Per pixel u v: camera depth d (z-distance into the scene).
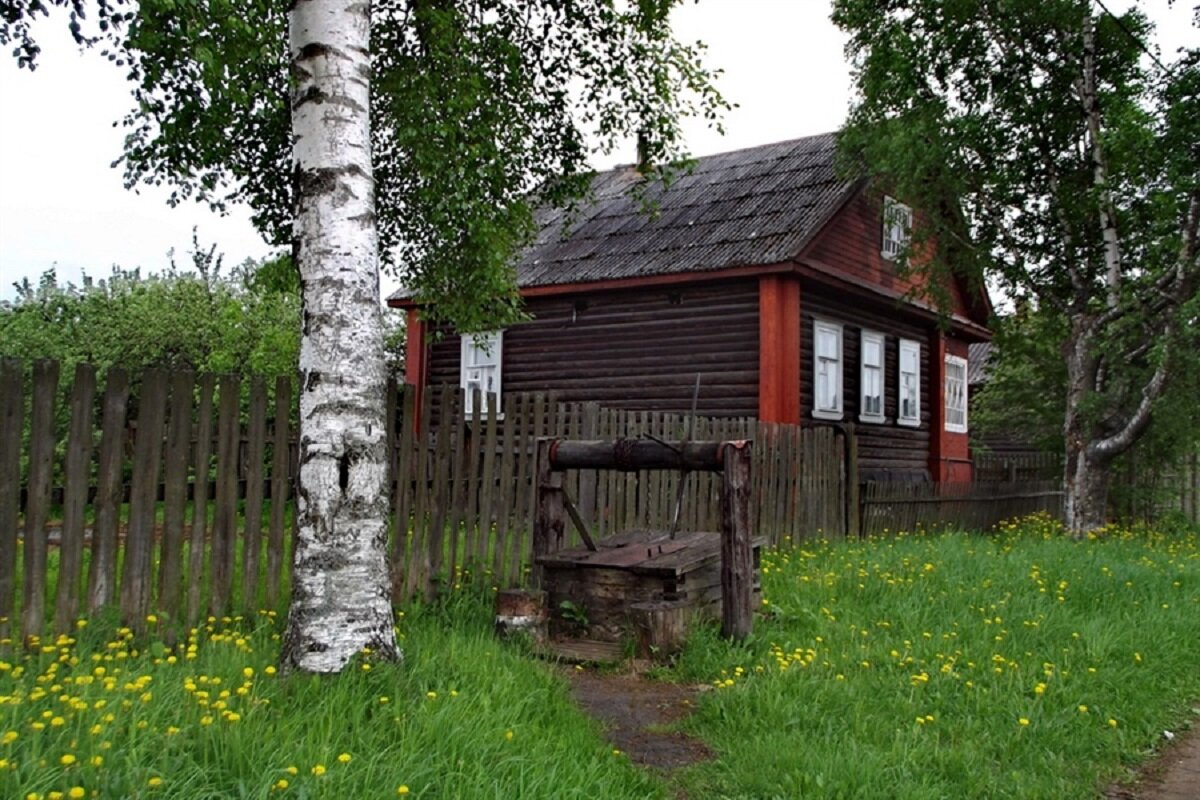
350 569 4.64
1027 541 12.36
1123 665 6.19
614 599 6.53
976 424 27.12
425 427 7.07
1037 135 16.31
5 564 4.62
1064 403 19.09
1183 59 14.92
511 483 7.75
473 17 8.98
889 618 7.07
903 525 14.21
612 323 16.92
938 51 16.62
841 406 16.84
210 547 5.57
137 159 8.12
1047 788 4.20
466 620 6.70
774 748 4.40
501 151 9.12
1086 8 15.12
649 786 3.98
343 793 3.18
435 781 3.42
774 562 9.52
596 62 9.24
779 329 14.85
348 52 4.93
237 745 3.35
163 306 17.50
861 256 17.80
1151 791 4.42
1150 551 11.62
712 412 15.68
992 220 16.83
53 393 4.82
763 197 17.45
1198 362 13.64
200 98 7.75
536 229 10.58
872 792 3.98
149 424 5.21
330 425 4.71
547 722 4.48
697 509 10.30
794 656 5.79
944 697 5.27
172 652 5.11
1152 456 18.23
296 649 4.55
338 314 4.79
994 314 18.44
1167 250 14.45
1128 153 14.48
